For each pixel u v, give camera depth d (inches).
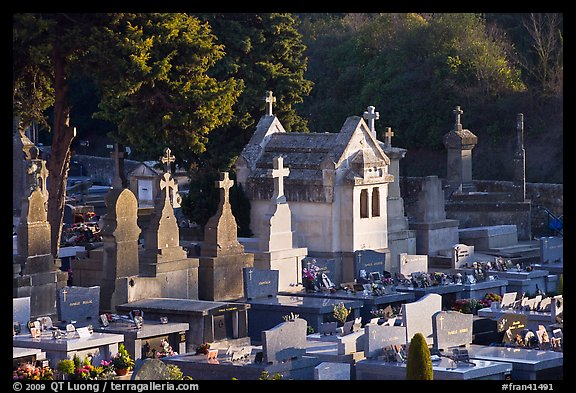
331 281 1985.7
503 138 3351.4
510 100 3358.8
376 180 2095.2
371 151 2112.5
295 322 1427.2
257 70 2719.0
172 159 2246.6
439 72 3440.0
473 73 3435.0
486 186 3006.9
